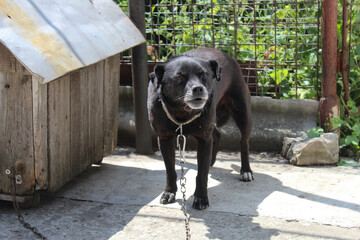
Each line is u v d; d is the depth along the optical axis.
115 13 2.27
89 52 1.87
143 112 2.62
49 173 1.97
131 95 2.81
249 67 2.83
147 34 3.14
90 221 1.91
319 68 2.78
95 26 2.05
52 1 1.96
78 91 2.12
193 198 2.11
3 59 1.83
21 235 1.80
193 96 1.77
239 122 2.33
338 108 2.64
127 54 2.99
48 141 1.94
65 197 2.11
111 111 2.42
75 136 2.13
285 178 2.31
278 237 1.78
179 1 3.21
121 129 2.80
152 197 2.12
